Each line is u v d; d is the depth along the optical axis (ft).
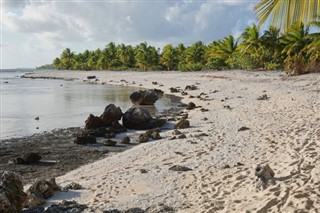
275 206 23.95
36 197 31.14
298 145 40.78
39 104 134.00
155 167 40.60
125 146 58.54
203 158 42.29
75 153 55.62
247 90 126.62
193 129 64.69
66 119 95.35
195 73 234.99
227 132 57.77
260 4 15.43
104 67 457.27
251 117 69.97
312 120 57.06
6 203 27.09
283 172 30.55
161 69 364.79
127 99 144.66
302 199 24.03
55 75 437.99
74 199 31.71
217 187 30.78
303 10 14.55
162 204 28.45
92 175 41.04
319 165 31.19
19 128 81.97
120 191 33.04
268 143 45.37
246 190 28.45
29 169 47.60
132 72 336.49
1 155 56.24
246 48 201.67
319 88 104.99
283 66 188.55
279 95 101.19
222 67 254.47
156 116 88.58
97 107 120.88
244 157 40.45
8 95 175.83
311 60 143.74
